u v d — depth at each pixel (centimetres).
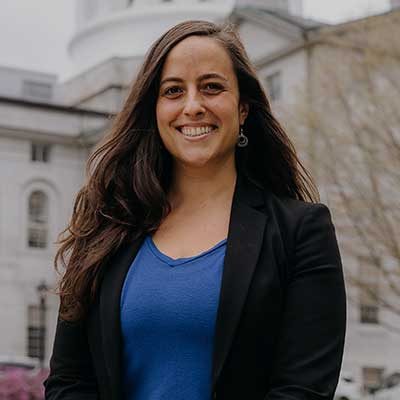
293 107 2934
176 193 328
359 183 2723
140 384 298
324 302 296
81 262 319
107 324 302
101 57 6475
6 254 4803
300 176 338
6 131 4866
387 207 2697
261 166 337
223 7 6278
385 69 2773
